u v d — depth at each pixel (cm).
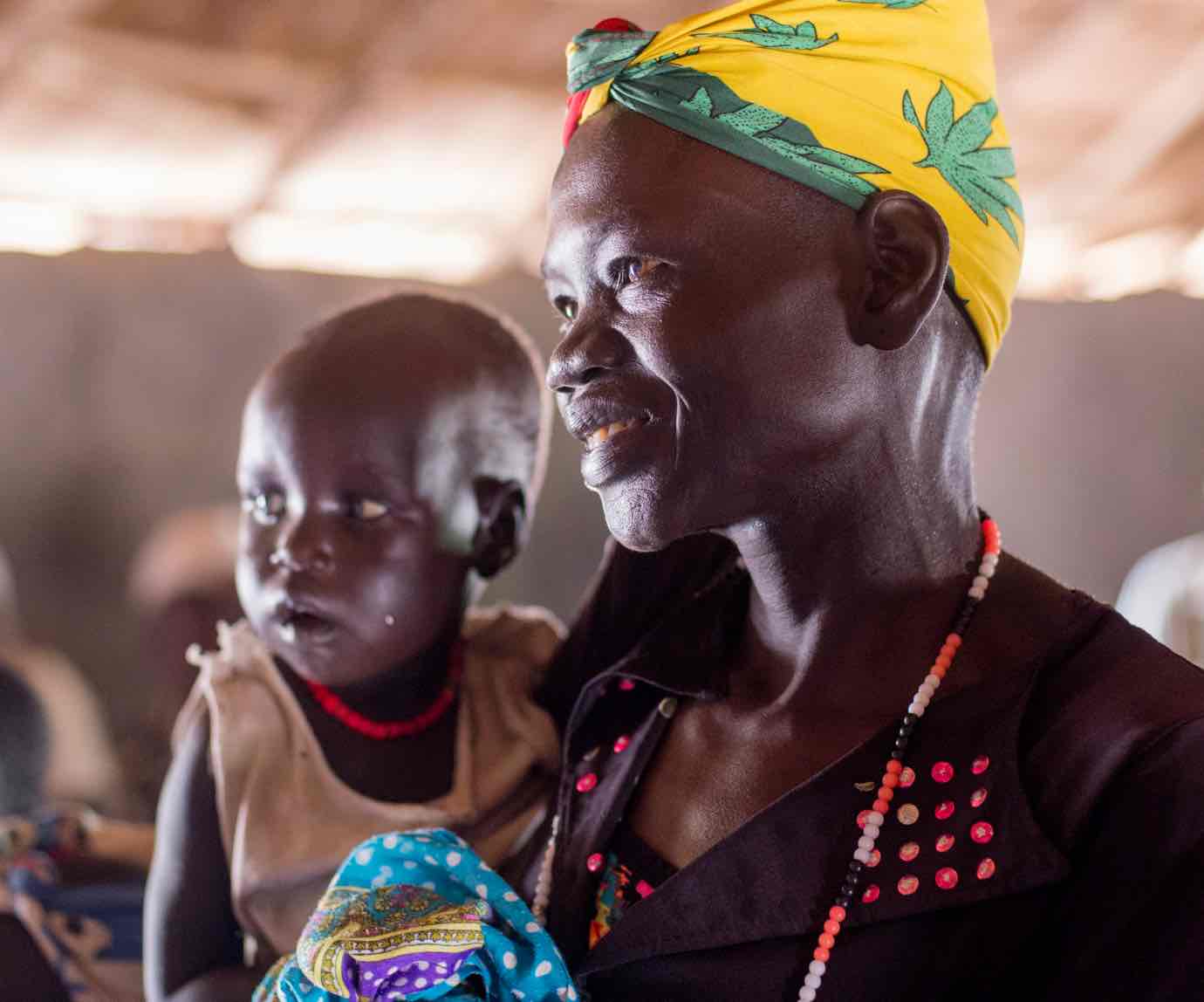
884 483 87
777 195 84
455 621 118
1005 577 91
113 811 255
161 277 592
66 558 591
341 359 112
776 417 84
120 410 595
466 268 624
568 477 650
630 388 85
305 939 90
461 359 115
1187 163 581
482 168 559
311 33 472
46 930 146
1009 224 91
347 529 111
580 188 87
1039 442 685
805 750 89
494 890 92
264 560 113
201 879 116
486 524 118
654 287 84
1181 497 682
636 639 111
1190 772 77
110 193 558
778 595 91
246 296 603
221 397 605
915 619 89
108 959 147
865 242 85
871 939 81
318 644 111
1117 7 488
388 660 113
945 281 87
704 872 85
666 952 85
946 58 86
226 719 115
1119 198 607
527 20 471
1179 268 666
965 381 91
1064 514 684
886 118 85
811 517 88
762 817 85
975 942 80
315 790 113
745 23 84
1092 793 80
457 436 114
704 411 84
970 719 84
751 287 83
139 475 599
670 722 97
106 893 149
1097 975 77
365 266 619
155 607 248
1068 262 665
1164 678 82
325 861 110
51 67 477
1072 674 84
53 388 589
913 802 83
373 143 535
